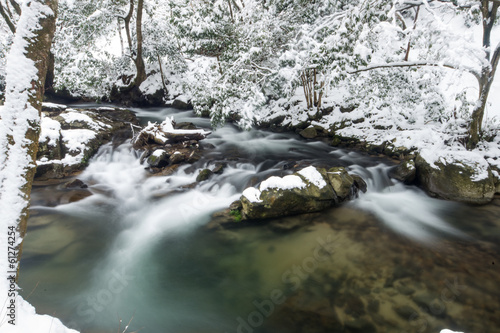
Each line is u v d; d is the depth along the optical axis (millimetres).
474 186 5383
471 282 3486
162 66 15367
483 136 6773
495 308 3113
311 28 7449
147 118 12172
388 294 3354
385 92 7578
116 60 14727
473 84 9117
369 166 6992
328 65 6070
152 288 3613
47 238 4531
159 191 6172
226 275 3830
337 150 8367
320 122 9875
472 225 4754
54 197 5777
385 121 8828
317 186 5184
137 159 7602
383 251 4125
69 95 13836
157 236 4715
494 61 5852
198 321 3121
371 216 5035
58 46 11688
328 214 5105
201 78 8570
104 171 7051
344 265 3875
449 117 7066
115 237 4672
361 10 5723
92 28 12531
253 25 8172
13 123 1844
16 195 1896
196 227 4918
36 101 1936
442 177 5695
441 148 6758
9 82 1825
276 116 10828
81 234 4699
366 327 2953
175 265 4039
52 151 6754
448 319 3000
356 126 9086
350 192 5582
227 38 8469
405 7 7691
